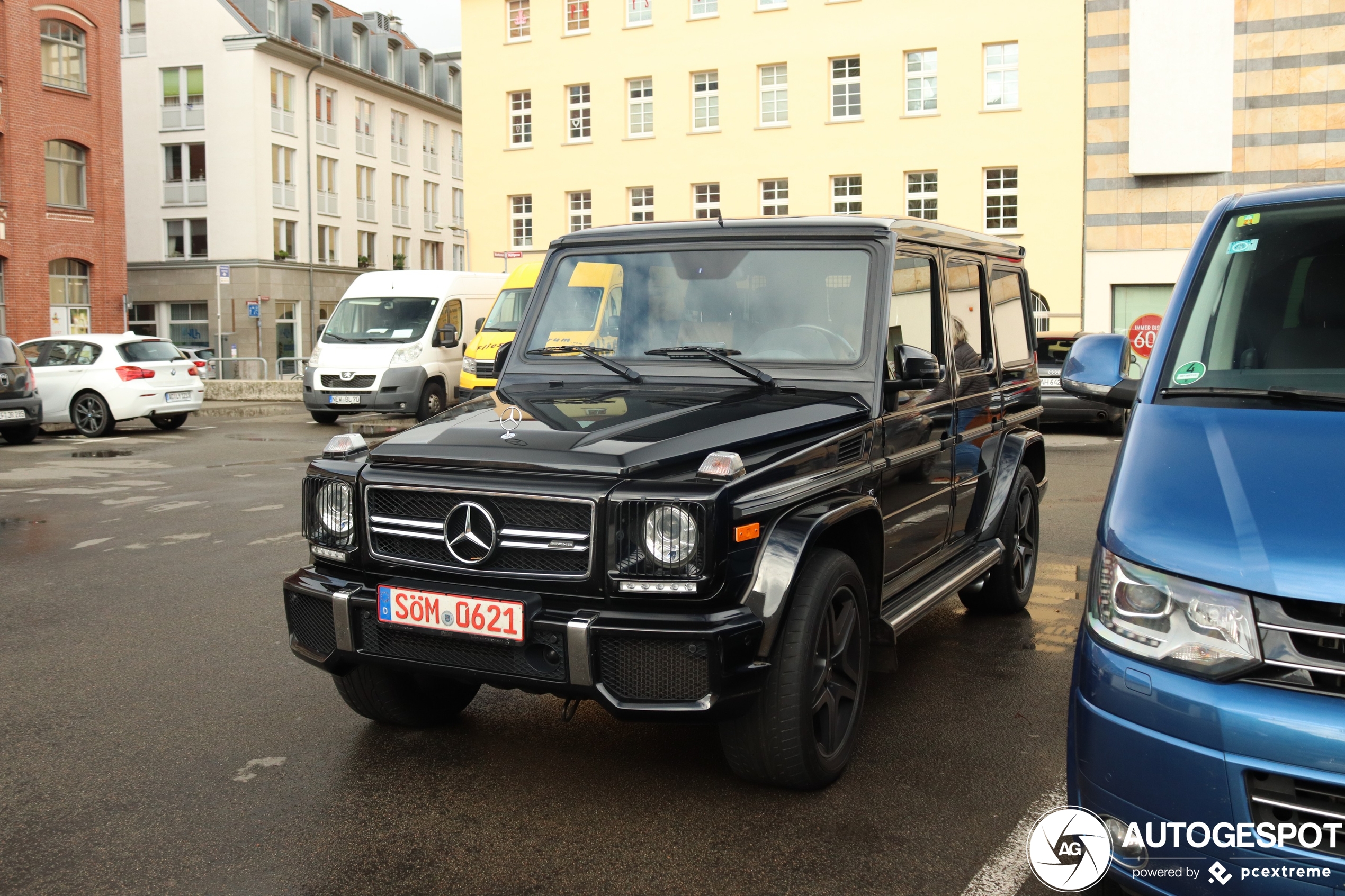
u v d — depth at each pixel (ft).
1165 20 94.99
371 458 12.71
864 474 13.60
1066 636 19.65
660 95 115.55
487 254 124.67
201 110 160.66
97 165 125.18
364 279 69.05
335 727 15.06
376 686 14.21
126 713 15.66
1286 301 11.44
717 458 11.38
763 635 11.21
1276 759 7.93
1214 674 8.29
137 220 164.35
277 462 47.73
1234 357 11.10
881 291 14.75
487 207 124.16
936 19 103.14
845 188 108.99
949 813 12.05
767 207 112.27
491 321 59.67
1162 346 11.59
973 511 19.29
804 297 15.10
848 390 14.44
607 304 16.11
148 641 19.43
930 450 16.29
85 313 125.59
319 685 16.93
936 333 16.84
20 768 13.65
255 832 11.78
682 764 13.60
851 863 10.92
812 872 10.76
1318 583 8.08
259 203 160.45
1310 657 8.01
